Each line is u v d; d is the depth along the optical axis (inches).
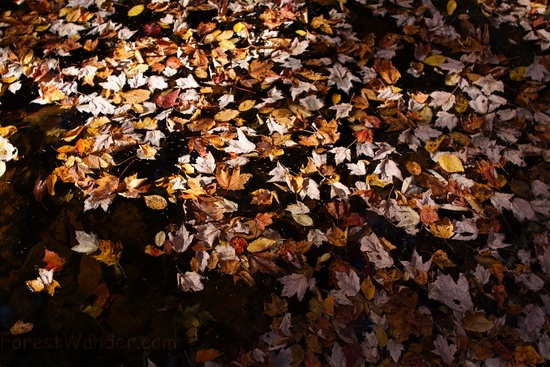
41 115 107.0
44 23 127.0
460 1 142.7
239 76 117.7
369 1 140.3
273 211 94.7
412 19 136.3
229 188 95.9
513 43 134.0
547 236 94.7
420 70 124.1
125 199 94.5
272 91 114.6
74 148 99.7
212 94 113.9
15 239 88.3
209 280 85.6
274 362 74.9
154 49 121.1
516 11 142.8
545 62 129.0
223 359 76.7
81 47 122.3
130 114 106.7
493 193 100.0
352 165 101.8
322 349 77.9
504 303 85.6
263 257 86.9
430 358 76.9
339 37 129.8
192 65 118.9
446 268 90.2
